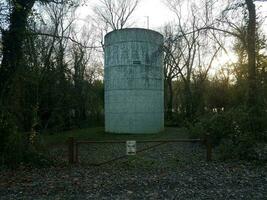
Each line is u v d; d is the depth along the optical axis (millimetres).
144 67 25484
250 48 14070
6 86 11586
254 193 7121
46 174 9180
